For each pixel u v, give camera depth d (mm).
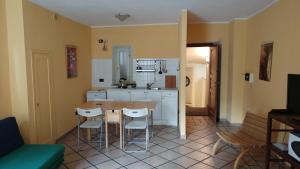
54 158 2766
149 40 5711
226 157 3506
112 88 5695
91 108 3797
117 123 4398
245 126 3736
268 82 3824
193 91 7578
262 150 3594
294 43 3035
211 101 5977
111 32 5832
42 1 3492
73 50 4926
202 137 4441
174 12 4395
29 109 3428
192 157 3514
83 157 3535
